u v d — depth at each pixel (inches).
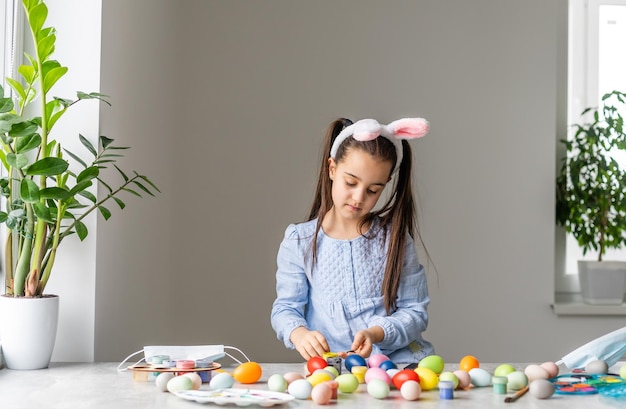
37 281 60.2
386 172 64.6
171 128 110.5
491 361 121.1
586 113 129.3
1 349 58.7
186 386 48.0
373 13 121.6
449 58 122.4
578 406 45.2
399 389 49.1
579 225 125.4
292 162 119.6
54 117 61.6
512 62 123.0
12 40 67.2
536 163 122.9
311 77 120.6
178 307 115.6
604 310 120.5
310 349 60.1
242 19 120.2
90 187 68.8
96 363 61.9
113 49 75.0
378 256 68.8
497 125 122.6
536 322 122.0
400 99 121.6
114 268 76.9
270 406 44.9
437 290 121.3
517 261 122.3
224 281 118.3
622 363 62.3
